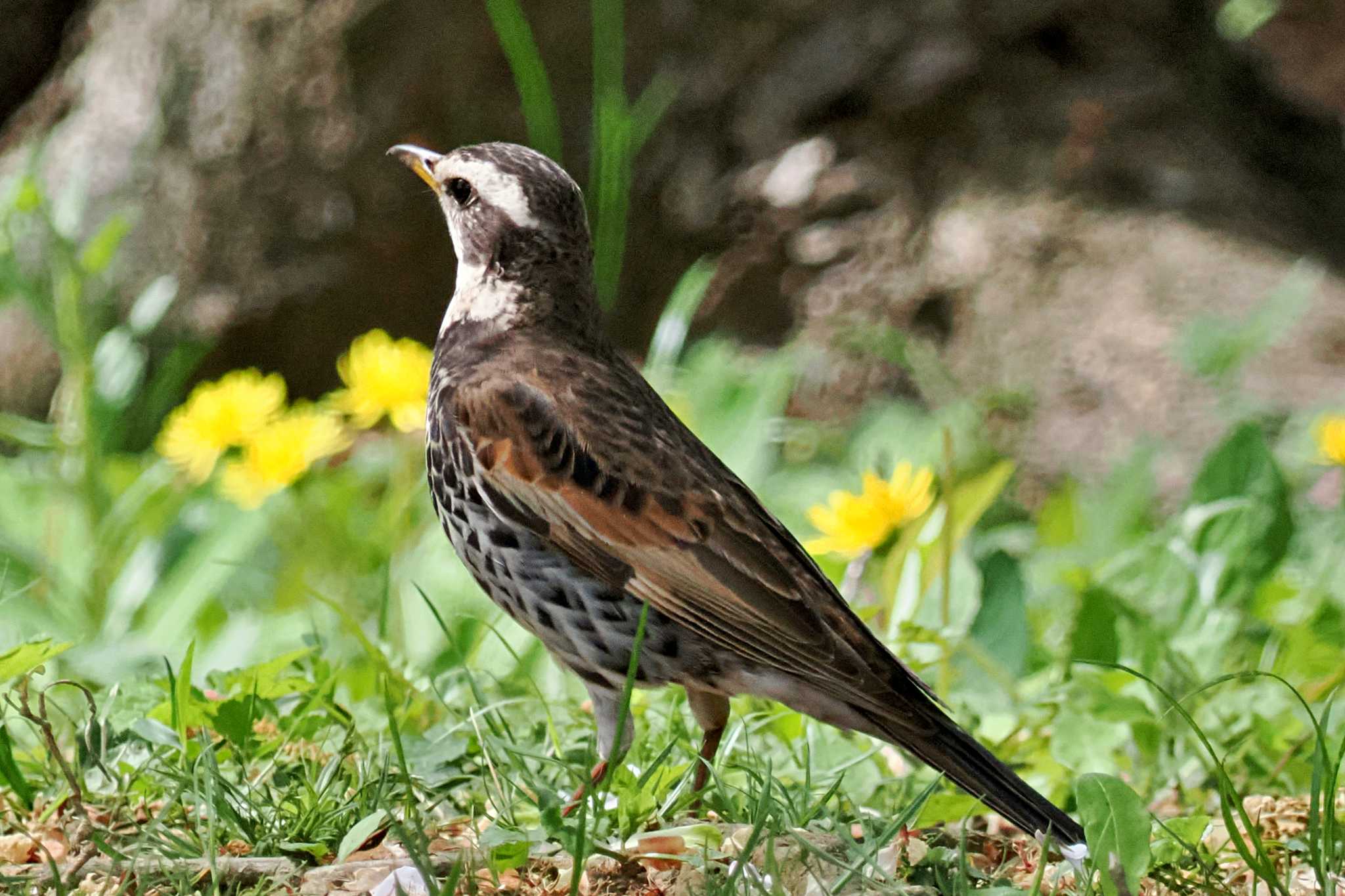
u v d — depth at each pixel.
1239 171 17.31
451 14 16.55
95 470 12.79
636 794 6.76
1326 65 18.97
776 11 17.02
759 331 16.58
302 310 16.61
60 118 17.66
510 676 9.37
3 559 11.82
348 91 16.62
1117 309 15.64
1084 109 16.98
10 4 18.23
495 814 7.24
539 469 7.56
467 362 7.95
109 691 8.21
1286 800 7.60
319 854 6.65
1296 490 13.91
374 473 14.52
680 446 7.73
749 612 7.29
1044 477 14.87
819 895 6.14
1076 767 8.25
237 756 7.59
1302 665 9.41
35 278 16.19
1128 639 9.54
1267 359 15.39
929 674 9.52
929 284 16.16
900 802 7.75
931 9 17.09
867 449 14.18
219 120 16.75
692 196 16.81
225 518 12.13
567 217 8.14
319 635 9.87
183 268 16.61
